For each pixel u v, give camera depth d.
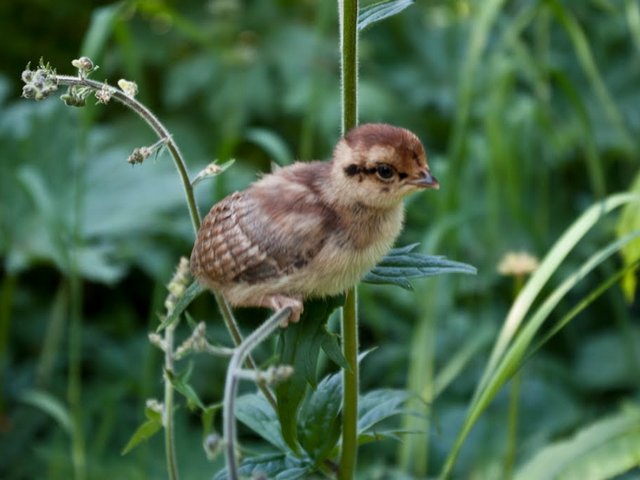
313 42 13.03
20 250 10.16
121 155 10.95
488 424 9.54
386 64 12.90
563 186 11.98
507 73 10.73
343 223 4.75
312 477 7.89
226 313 5.20
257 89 12.70
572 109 12.50
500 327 10.53
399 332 10.55
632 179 12.13
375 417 5.70
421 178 4.76
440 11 13.60
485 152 10.68
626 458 7.02
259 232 4.77
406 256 5.12
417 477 8.77
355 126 5.01
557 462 7.15
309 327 4.88
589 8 13.08
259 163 12.73
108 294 11.63
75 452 8.39
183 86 12.75
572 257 11.11
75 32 13.88
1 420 9.92
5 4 13.60
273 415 5.72
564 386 10.14
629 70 12.77
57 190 10.58
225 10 13.02
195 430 9.75
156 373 10.31
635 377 10.16
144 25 13.50
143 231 10.62
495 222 10.52
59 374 10.47
